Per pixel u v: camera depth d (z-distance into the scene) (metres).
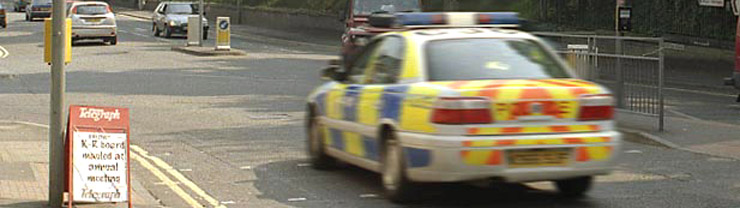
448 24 15.12
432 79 13.21
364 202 13.90
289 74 38.91
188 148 19.61
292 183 15.55
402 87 13.45
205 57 49.03
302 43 64.69
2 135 21.33
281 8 81.69
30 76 38.09
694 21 43.22
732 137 20.19
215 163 17.67
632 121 22.02
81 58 47.38
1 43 60.25
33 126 23.08
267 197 14.42
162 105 27.75
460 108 12.50
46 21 12.63
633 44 29.22
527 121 12.70
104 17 57.75
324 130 16.20
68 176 12.82
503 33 14.26
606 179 15.68
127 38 65.62
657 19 45.97
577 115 12.95
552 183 15.18
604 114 13.11
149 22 89.62
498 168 12.55
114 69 41.06
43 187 14.91
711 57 40.78
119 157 12.88
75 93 31.03
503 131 12.60
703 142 19.59
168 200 14.19
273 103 28.27
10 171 16.38
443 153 12.51
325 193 14.65
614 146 13.05
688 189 14.75
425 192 13.53
